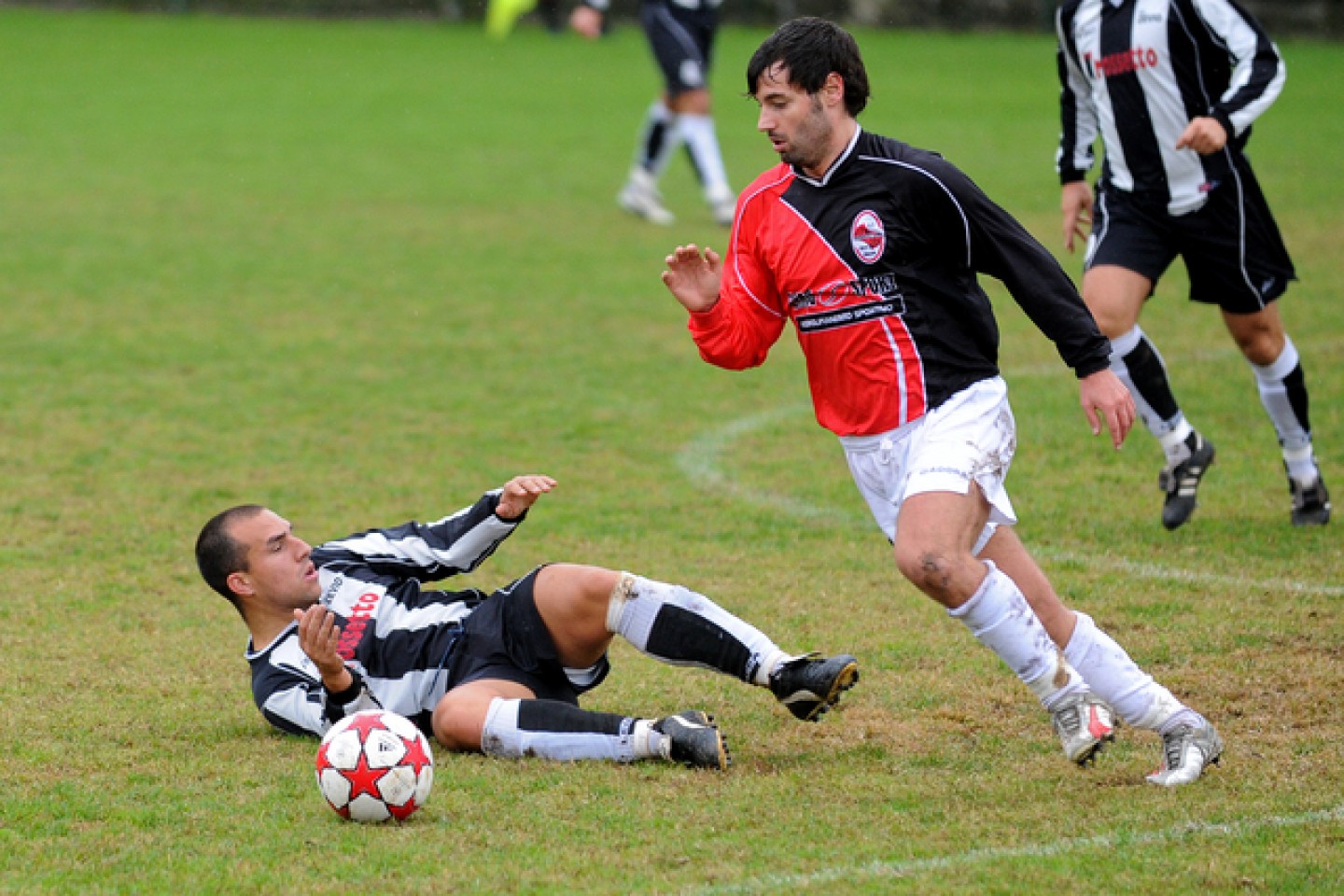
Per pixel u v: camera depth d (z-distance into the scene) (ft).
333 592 46.01
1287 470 67.26
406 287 124.57
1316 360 97.55
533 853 36.37
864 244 40.52
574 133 205.36
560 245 140.77
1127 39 63.62
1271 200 155.84
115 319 112.88
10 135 193.16
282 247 138.51
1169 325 110.42
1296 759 42.04
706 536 67.21
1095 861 35.37
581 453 81.97
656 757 42.27
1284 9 297.12
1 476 77.10
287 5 309.42
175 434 85.20
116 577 62.18
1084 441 81.51
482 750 43.11
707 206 161.17
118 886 34.99
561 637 44.29
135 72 243.19
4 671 51.16
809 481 76.23
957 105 219.20
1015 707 47.32
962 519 39.68
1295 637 52.85
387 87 239.30
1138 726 41.22
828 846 36.55
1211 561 62.08
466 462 80.07
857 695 48.57
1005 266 40.50
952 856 35.81
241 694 49.62
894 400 41.09
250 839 37.55
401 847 36.81
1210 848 35.96
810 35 40.19
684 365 102.32
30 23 285.43
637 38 303.68
